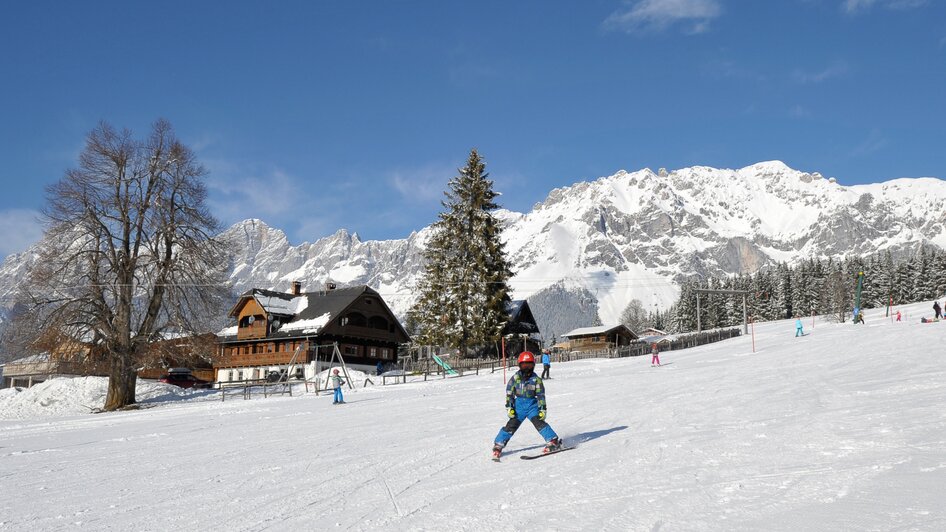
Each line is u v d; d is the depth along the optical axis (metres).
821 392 15.95
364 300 78.94
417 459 11.17
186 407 37.22
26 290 44.28
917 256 143.38
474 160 68.94
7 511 8.85
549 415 16.41
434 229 69.19
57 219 44.59
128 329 45.22
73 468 12.93
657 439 11.16
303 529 6.98
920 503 5.87
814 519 5.74
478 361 61.91
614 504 6.95
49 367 47.59
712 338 80.75
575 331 105.00
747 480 7.50
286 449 13.88
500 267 67.00
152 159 46.72
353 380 56.81
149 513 8.25
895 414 11.19
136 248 46.03
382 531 6.68
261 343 78.62
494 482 8.75
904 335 37.56
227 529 7.19
